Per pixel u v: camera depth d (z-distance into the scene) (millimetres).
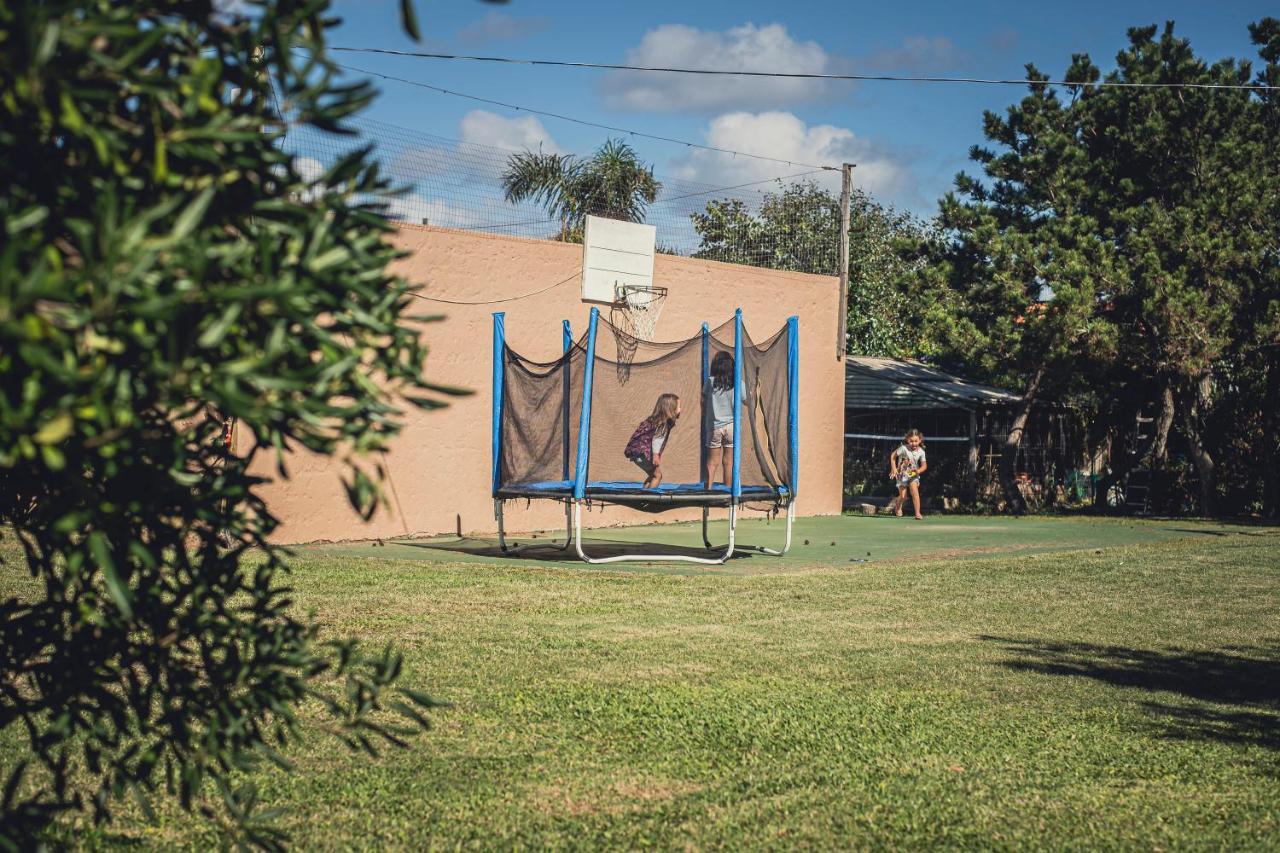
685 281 18609
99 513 1991
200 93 1891
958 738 5473
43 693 2557
